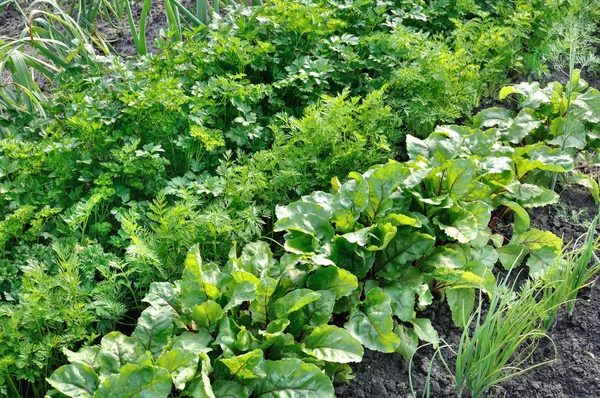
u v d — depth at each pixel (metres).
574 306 1.30
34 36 1.89
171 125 1.48
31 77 1.72
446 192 1.33
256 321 1.12
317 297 1.06
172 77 1.58
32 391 1.15
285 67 1.71
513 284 1.24
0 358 1.04
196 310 1.05
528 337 1.24
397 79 1.69
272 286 1.08
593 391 1.14
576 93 1.66
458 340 1.25
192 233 1.23
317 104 1.55
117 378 0.93
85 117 1.42
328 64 1.70
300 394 0.98
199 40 1.73
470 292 1.26
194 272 1.08
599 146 1.63
